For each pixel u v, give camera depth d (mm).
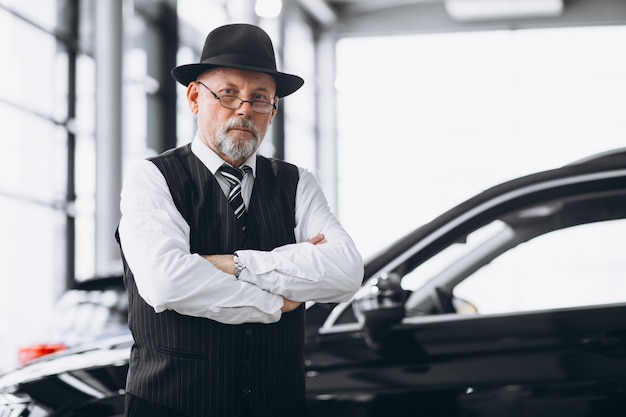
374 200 22469
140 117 13930
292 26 20797
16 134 11562
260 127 2314
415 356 2752
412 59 22375
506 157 22000
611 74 21625
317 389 2754
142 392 2195
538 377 2693
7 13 11414
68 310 6117
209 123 2295
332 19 22062
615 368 2680
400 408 2730
